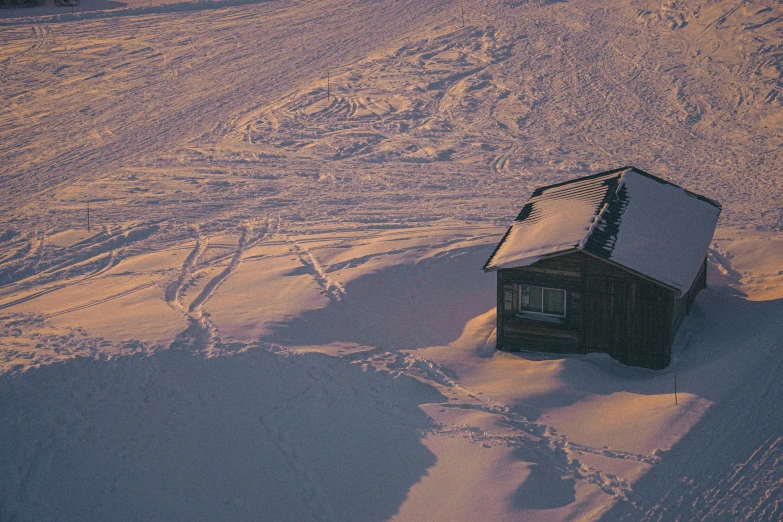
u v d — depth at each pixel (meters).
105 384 14.22
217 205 28.27
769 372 15.20
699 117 36.28
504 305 17.44
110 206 27.92
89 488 12.10
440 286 21.19
